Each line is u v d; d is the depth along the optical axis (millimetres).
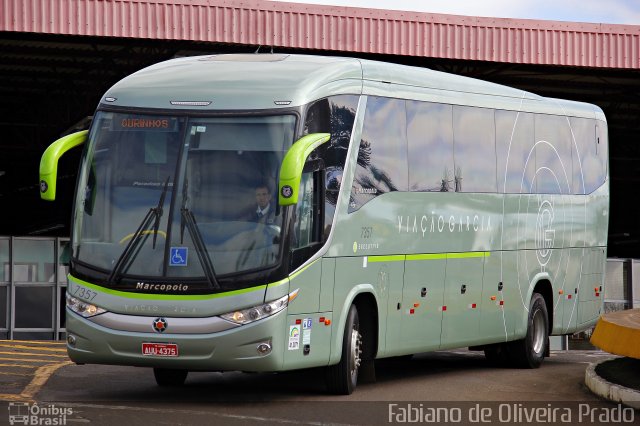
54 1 29422
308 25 31656
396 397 15828
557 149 22578
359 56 34844
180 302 14094
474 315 19578
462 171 19125
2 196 59469
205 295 14062
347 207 15789
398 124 17297
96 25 29750
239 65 15586
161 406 14148
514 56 33719
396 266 17141
